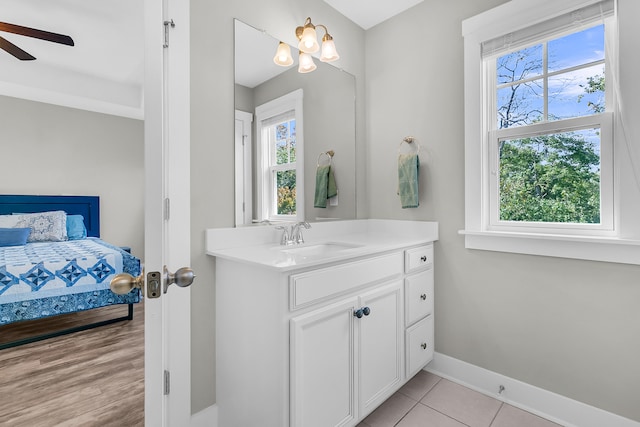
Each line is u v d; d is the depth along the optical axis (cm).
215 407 145
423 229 198
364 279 141
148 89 63
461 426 147
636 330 132
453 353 187
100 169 433
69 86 367
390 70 215
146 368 63
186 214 135
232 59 152
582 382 145
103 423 149
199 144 140
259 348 120
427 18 196
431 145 195
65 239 359
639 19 128
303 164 186
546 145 160
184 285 72
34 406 161
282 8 174
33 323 275
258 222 162
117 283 63
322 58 178
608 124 141
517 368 164
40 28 272
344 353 131
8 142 371
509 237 163
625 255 133
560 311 151
